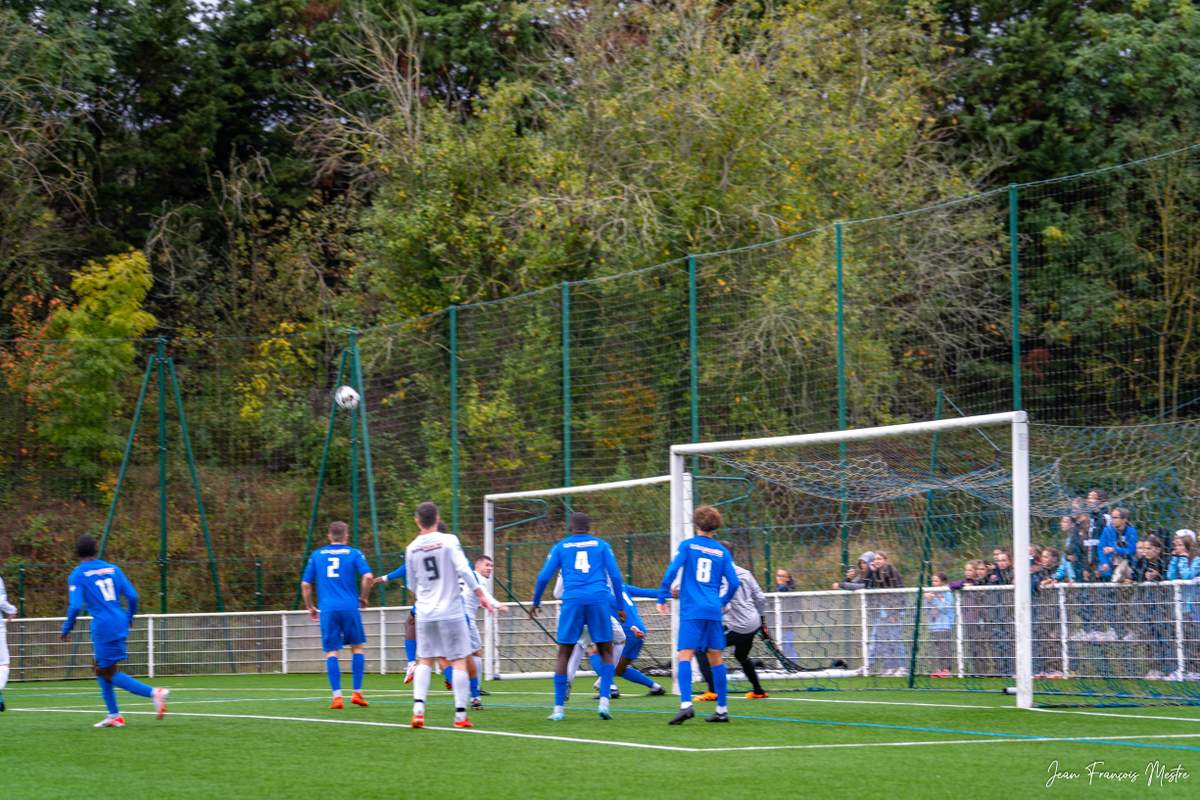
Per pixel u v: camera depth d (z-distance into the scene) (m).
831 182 103.19
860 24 115.00
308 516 87.00
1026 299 87.19
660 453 74.94
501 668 73.69
